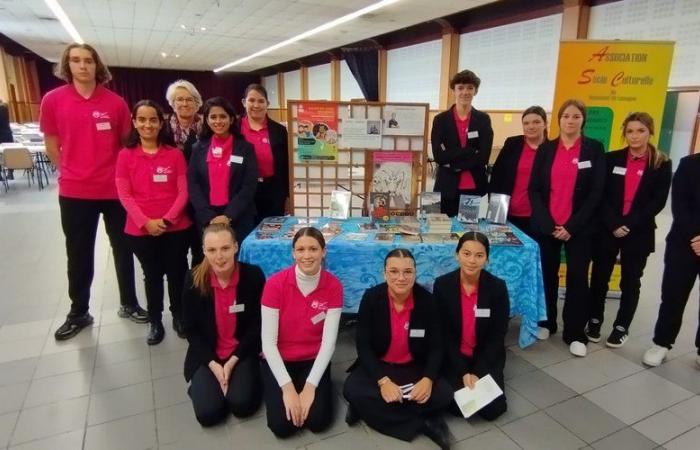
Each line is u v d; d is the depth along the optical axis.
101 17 9.02
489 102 8.94
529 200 2.65
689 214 2.26
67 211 2.59
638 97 3.12
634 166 2.49
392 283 1.87
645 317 3.02
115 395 2.14
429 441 1.85
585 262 2.53
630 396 2.15
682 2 5.62
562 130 2.52
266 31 10.38
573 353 2.53
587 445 1.83
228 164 2.55
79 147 2.54
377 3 7.80
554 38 7.43
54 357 2.47
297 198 3.01
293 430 1.88
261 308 2.00
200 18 9.03
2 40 12.59
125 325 2.85
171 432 1.89
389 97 12.00
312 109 2.83
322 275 2.00
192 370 2.06
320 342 2.07
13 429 1.90
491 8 8.56
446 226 2.56
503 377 2.22
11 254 4.27
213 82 20.12
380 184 2.93
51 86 18.50
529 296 2.43
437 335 2.02
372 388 1.90
